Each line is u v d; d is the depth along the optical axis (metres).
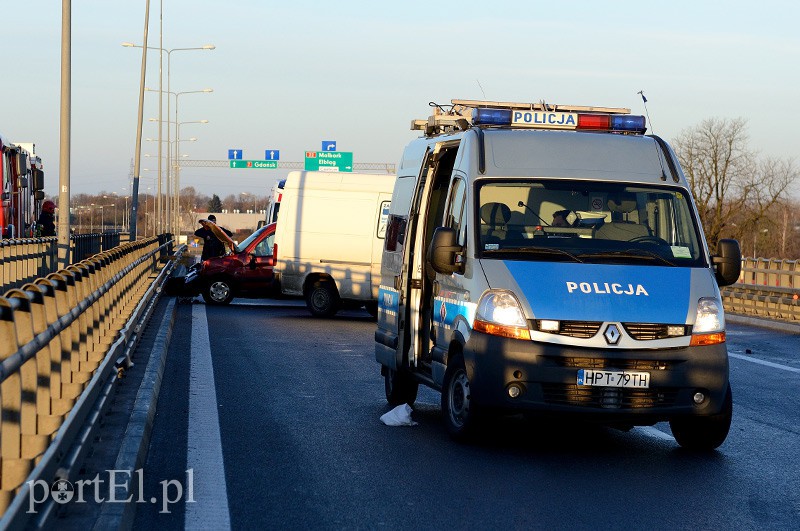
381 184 25.47
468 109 12.72
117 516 6.09
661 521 7.44
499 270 9.74
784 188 81.81
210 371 15.02
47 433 6.45
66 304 7.97
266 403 12.34
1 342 5.26
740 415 12.62
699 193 83.00
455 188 10.91
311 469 8.83
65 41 19.53
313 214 25.52
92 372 8.83
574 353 9.30
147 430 9.47
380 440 10.23
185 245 61.47
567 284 9.58
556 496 8.10
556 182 10.44
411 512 7.49
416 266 11.75
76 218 132.50
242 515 7.29
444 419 10.37
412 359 11.71
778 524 7.47
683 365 9.44
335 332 21.72
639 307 9.47
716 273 10.54
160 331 17.73
